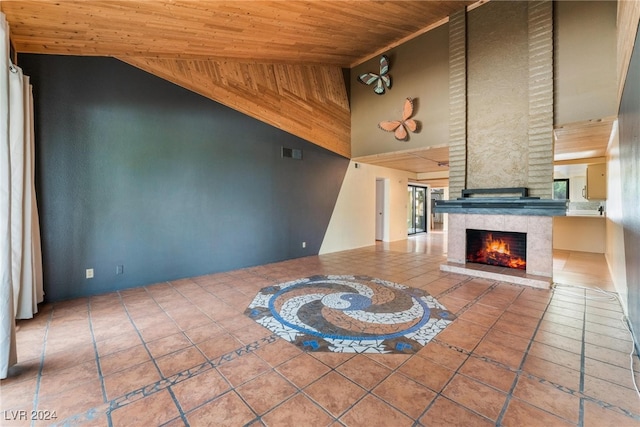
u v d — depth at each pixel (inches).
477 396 69.0
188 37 141.3
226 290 151.1
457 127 193.6
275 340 97.3
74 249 137.5
